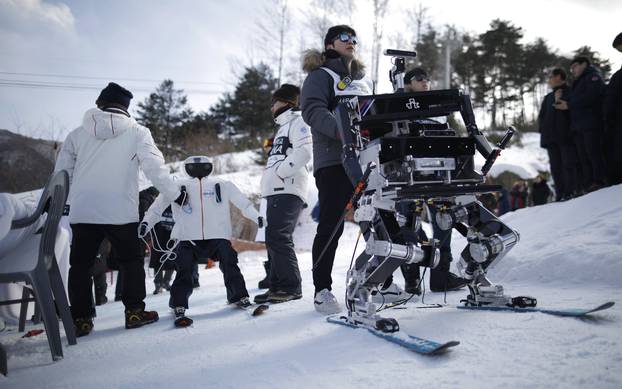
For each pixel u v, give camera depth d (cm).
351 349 200
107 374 202
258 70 3644
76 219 311
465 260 265
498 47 4300
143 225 355
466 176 238
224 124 3944
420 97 239
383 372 165
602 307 204
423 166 225
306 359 193
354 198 227
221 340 249
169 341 260
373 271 227
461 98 247
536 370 152
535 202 1039
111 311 426
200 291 510
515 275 391
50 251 253
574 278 345
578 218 449
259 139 2978
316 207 1380
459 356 175
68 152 325
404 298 337
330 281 306
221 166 2103
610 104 507
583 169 579
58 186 251
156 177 325
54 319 239
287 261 375
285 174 371
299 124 375
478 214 256
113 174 316
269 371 182
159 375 192
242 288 358
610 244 363
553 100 636
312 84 306
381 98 234
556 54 4359
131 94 343
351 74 324
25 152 1623
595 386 135
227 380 177
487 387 142
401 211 261
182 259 344
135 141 327
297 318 288
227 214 372
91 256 317
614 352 160
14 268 241
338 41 321
